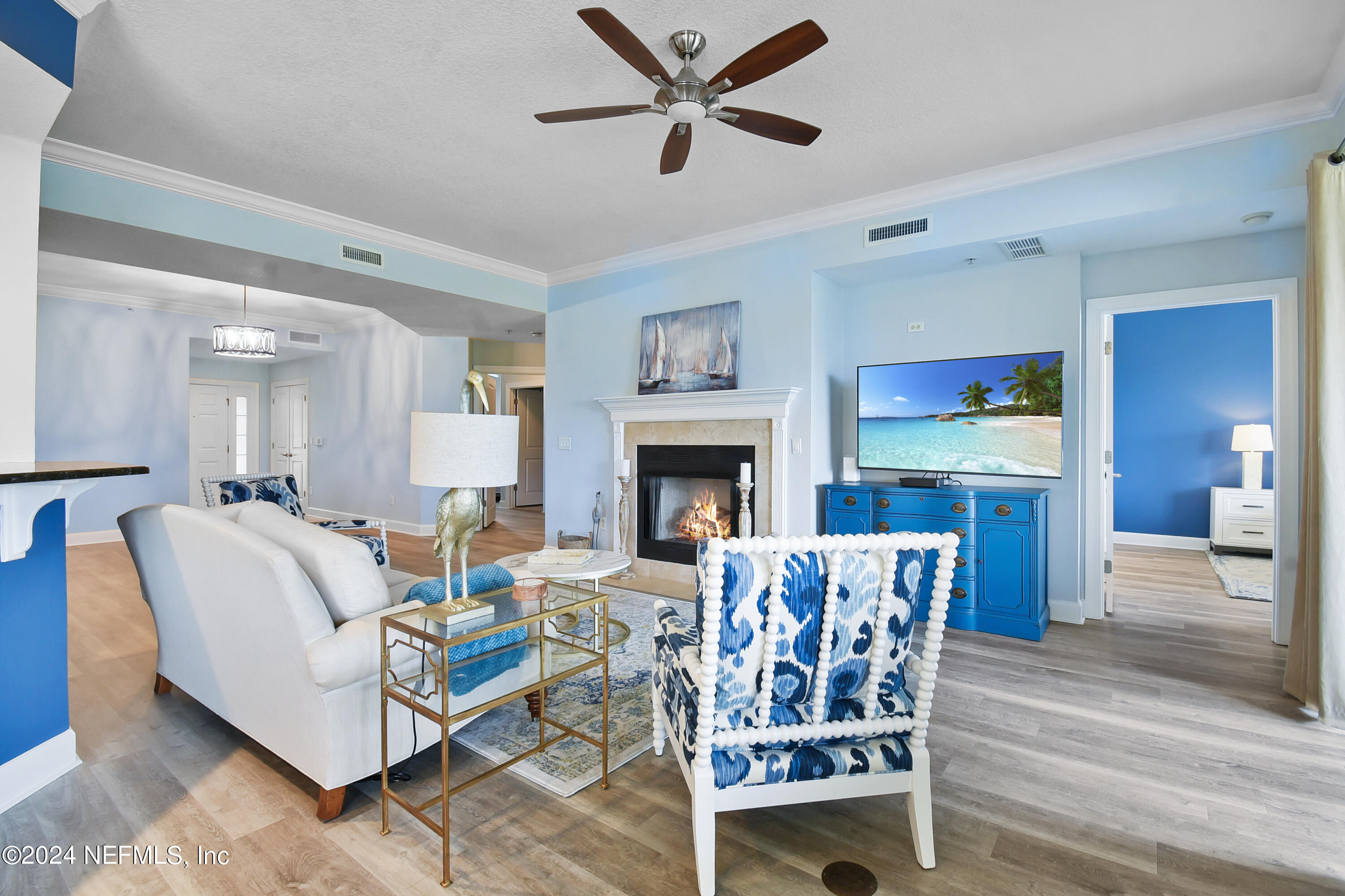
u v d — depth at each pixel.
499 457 2.03
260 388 9.34
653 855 1.73
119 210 3.38
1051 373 3.89
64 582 2.18
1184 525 6.70
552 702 2.73
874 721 1.67
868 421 4.55
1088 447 4.05
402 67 2.54
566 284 5.67
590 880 1.63
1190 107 2.87
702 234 4.62
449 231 4.56
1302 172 2.85
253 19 2.23
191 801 1.97
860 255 4.04
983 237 3.62
